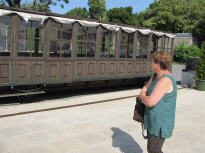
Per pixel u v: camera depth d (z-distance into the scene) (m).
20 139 4.84
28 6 20.17
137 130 5.69
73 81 8.89
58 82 8.41
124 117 6.77
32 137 4.97
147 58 12.11
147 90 2.98
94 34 9.49
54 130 5.45
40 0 20.09
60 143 4.70
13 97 8.80
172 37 13.38
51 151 4.30
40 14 7.68
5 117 6.33
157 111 2.83
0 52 7.31
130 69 11.20
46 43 7.93
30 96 8.19
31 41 7.78
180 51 30.89
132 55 11.23
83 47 9.16
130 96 9.86
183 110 7.92
